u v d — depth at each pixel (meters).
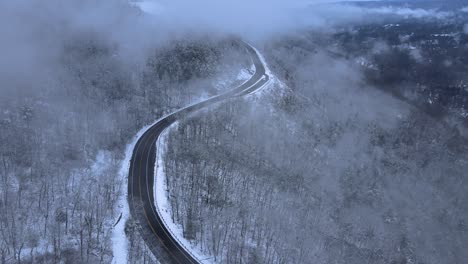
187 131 153.88
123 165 133.88
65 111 150.50
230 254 99.06
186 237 103.94
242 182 131.00
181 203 115.19
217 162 137.00
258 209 118.44
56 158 124.25
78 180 118.94
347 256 116.62
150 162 136.50
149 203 115.25
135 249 97.31
